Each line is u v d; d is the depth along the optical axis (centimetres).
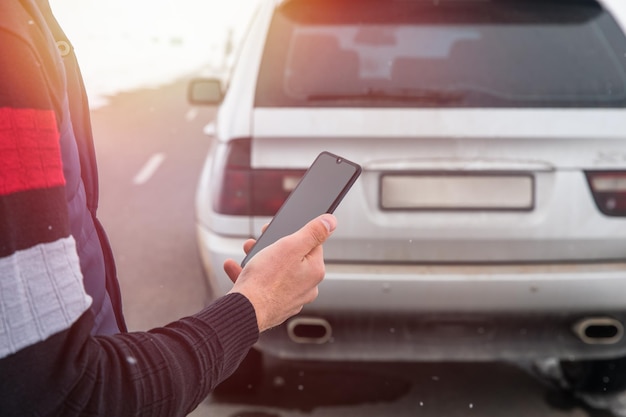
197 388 87
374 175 275
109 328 112
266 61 303
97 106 1356
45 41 85
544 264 278
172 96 1530
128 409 81
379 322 275
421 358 278
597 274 273
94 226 113
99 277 109
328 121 277
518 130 275
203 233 298
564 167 276
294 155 280
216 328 91
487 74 295
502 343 278
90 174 110
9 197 73
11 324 73
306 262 100
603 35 316
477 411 304
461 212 275
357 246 276
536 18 321
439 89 292
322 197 121
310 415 298
